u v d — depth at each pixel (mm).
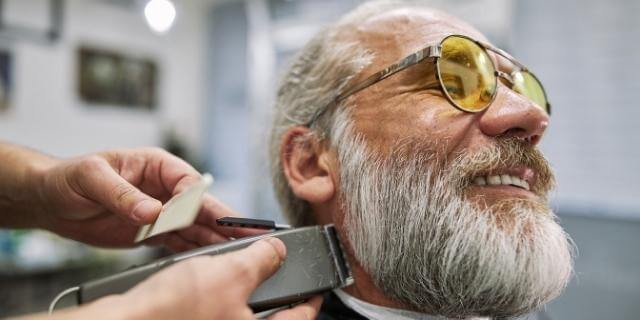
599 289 1530
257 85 2494
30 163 740
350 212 634
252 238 520
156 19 1393
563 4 1609
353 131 639
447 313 586
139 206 550
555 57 1631
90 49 2342
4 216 826
